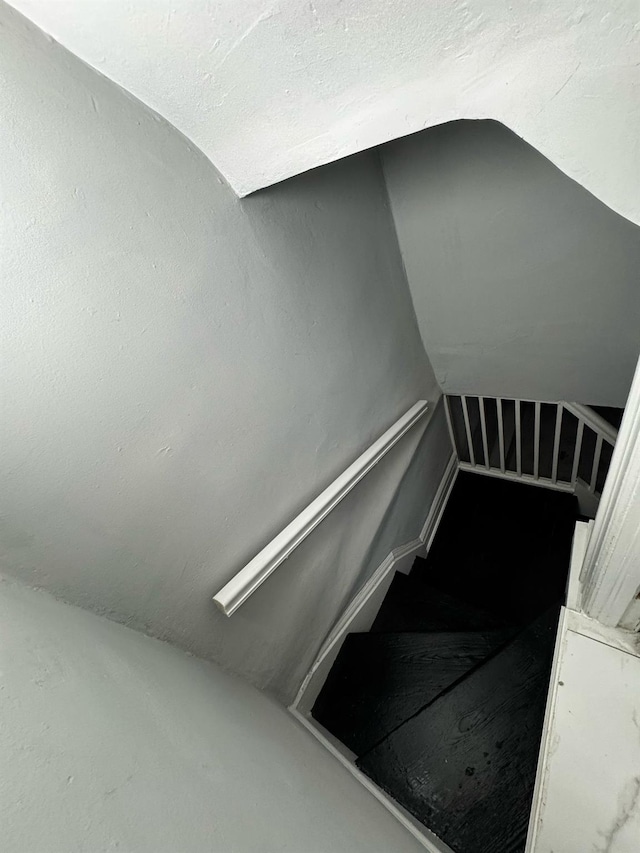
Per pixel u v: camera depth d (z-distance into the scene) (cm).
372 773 130
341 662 171
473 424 268
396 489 191
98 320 68
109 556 79
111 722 55
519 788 114
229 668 118
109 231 68
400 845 96
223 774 67
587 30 43
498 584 225
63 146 61
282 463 120
